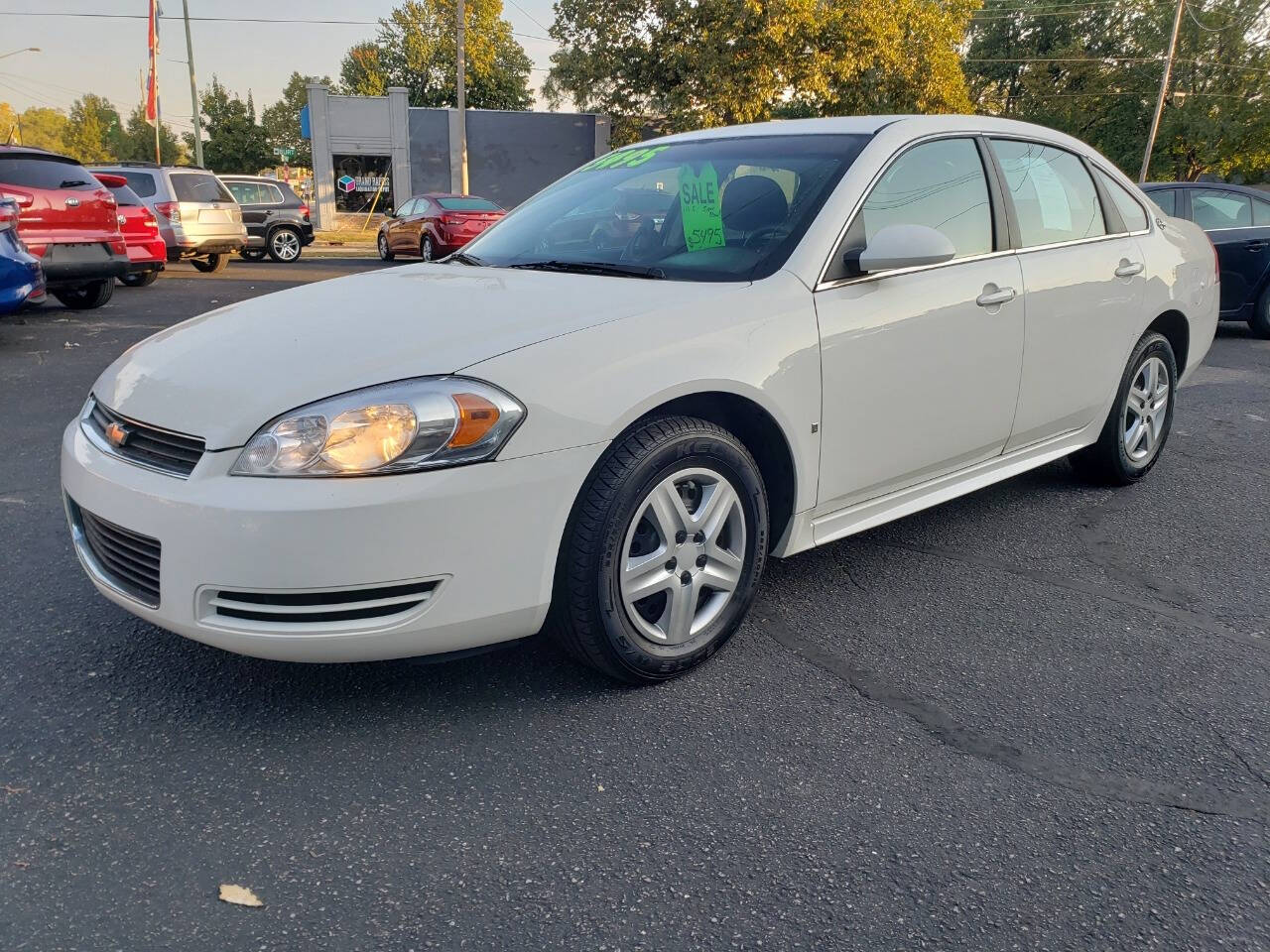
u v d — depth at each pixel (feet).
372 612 7.27
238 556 6.98
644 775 7.47
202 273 53.31
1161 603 10.87
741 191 10.39
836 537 10.22
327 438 7.03
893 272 10.00
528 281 9.69
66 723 8.04
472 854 6.56
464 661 9.20
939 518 13.67
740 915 6.02
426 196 64.08
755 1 85.05
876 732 8.13
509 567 7.50
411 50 204.23
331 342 8.10
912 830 6.86
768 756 7.76
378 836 6.73
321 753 7.70
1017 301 11.44
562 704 8.48
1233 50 128.57
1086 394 13.19
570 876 6.36
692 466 8.43
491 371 7.46
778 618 10.30
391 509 6.98
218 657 9.19
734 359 8.54
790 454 9.22
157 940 5.73
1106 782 7.47
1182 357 15.55
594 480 7.88
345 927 5.87
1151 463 15.28
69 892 6.10
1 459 15.61
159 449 7.66
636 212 10.98
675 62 91.45
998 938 5.87
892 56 89.15
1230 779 7.54
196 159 98.94
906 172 10.55
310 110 107.04
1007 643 9.82
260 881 6.26
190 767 7.48
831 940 5.83
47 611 10.12
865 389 9.76
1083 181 13.37
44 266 29.45
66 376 22.20
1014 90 156.56
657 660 8.58
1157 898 6.23
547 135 110.32
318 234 100.89
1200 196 32.30
